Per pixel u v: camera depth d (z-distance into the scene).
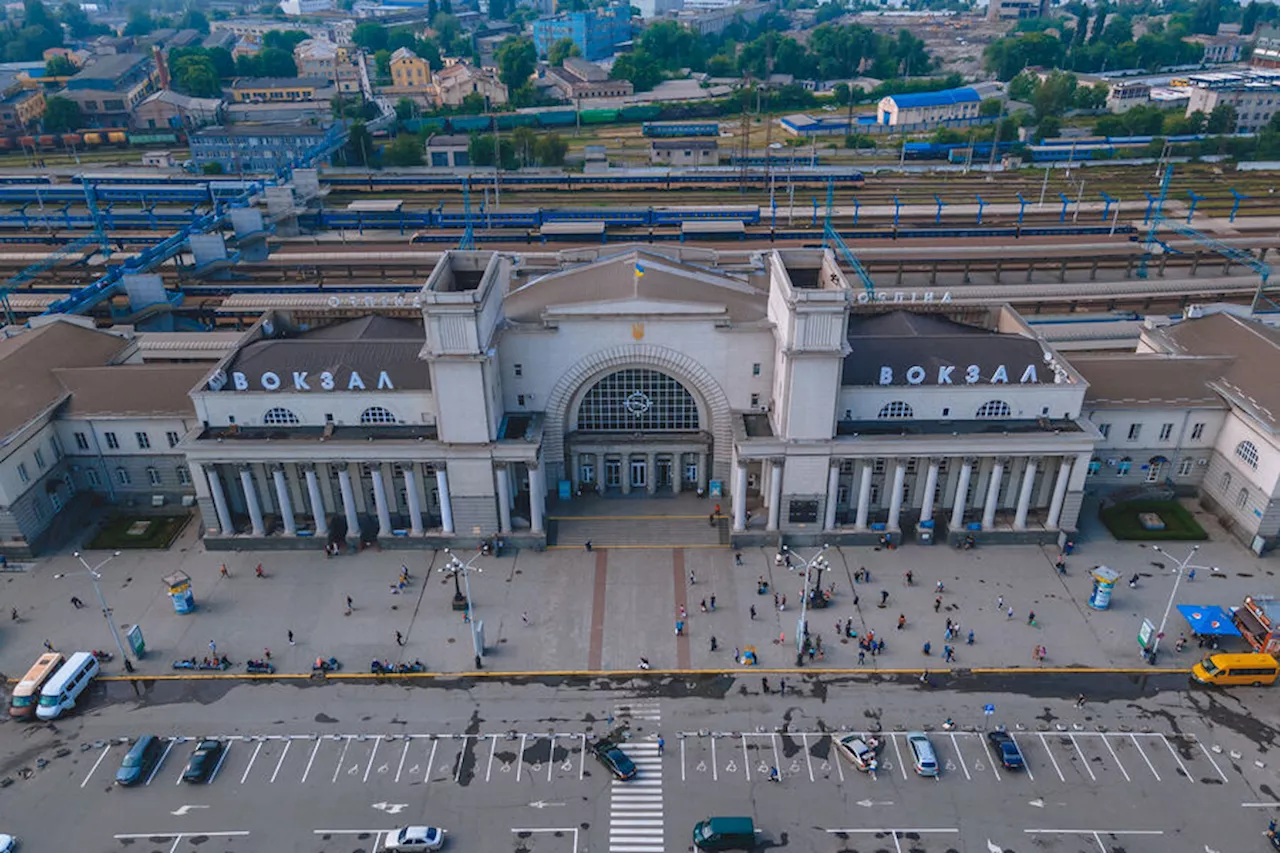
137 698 83.12
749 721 80.31
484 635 90.69
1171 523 104.88
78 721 80.69
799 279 108.56
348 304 122.00
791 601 94.75
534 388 103.69
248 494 100.88
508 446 97.56
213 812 72.12
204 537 103.06
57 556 102.06
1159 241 191.00
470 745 78.12
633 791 73.69
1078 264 191.12
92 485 109.50
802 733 79.00
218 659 86.94
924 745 75.75
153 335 135.12
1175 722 79.69
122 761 76.25
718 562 100.94
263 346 104.50
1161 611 92.75
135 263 162.38
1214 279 171.12
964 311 115.69
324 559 101.94
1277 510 98.12
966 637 89.19
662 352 101.38
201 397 99.75
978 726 79.38
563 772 75.50
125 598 95.75
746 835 67.88
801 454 98.06
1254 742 77.69
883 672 85.38
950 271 189.62
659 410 107.19
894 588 96.50
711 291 105.94
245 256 192.12
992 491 101.06
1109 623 91.12
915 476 103.12
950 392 99.69
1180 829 70.12
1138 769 75.19
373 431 101.06
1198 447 107.19
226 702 82.69
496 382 100.12
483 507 101.56
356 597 96.00
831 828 70.38
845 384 99.75
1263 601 88.06
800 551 102.69
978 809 71.88
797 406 95.44
